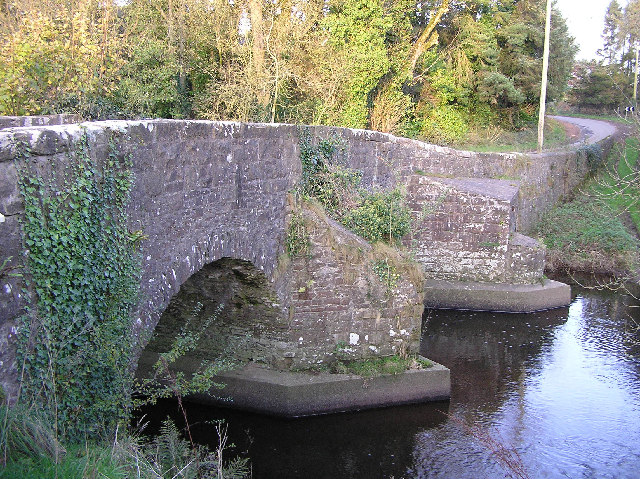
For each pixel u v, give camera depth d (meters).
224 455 10.03
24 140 5.35
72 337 5.93
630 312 18.73
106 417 6.42
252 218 9.99
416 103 29.61
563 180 29.88
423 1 29.95
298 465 9.95
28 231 5.37
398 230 12.96
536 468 9.93
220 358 10.76
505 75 35.72
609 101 54.38
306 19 22.41
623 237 23.84
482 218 18.56
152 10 21.45
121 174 6.62
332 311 11.66
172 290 7.86
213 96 19.98
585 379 13.59
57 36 13.62
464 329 16.83
